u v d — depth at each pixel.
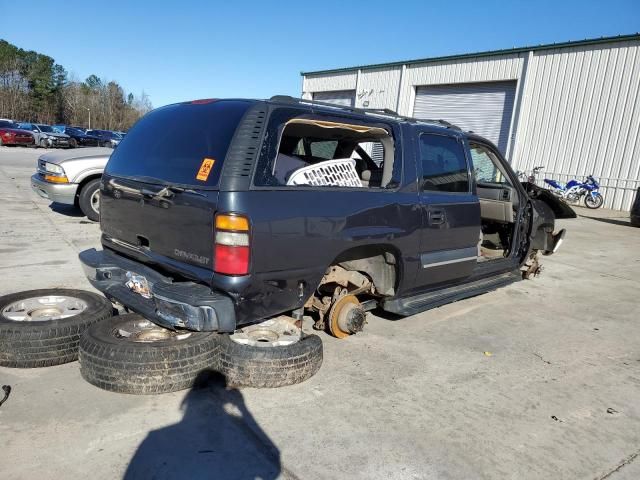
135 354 2.88
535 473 2.52
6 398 2.88
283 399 3.06
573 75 14.95
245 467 2.42
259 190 2.88
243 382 3.08
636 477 2.55
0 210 8.88
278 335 3.38
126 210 3.45
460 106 18.33
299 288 3.15
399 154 3.81
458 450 2.66
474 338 4.32
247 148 2.88
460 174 4.40
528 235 5.54
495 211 5.46
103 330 3.18
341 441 2.67
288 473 2.40
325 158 4.36
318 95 24.59
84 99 86.06
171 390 2.95
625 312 5.35
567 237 9.91
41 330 3.21
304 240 3.06
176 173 3.09
